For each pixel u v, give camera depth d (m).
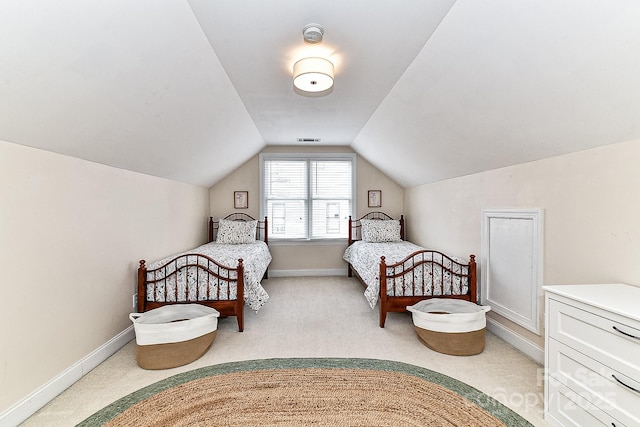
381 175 5.11
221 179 4.90
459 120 2.37
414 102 2.56
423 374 2.05
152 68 1.74
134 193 2.73
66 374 1.90
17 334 1.59
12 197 1.57
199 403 1.75
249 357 2.29
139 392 1.86
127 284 2.61
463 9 1.51
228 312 2.72
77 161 2.02
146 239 2.93
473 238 3.07
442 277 2.81
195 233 4.29
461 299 2.79
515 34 1.45
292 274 5.02
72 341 1.97
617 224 1.67
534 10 1.29
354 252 4.41
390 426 1.56
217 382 1.96
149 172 2.94
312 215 5.08
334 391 1.86
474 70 1.83
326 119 3.50
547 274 2.15
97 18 1.28
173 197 3.55
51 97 1.48
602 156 1.74
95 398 1.80
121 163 2.46
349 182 5.11
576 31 1.27
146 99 1.95
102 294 2.27
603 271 1.75
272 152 4.98
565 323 1.48
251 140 4.11
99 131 1.93
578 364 1.41
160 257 3.22
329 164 5.09
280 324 2.94
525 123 1.96
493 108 2.01
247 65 2.20
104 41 1.40
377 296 2.88
